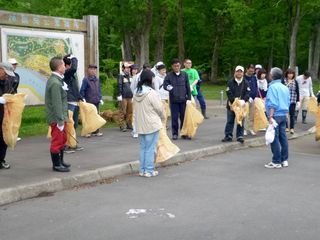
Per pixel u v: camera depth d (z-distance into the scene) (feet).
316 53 141.49
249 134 43.16
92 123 35.83
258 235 17.72
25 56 44.91
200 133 43.39
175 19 141.79
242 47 138.21
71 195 23.61
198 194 23.71
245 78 42.29
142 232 18.08
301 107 53.93
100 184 25.95
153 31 112.37
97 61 51.19
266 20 132.77
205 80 161.38
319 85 120.37
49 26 46.80
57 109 25.99
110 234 17.88
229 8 115.03
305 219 19.71
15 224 19.15
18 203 22.21
